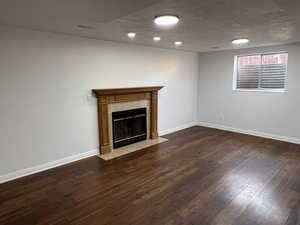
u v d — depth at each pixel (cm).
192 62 574
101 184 285
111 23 253
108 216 220
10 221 213
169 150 414
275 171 320
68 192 265
